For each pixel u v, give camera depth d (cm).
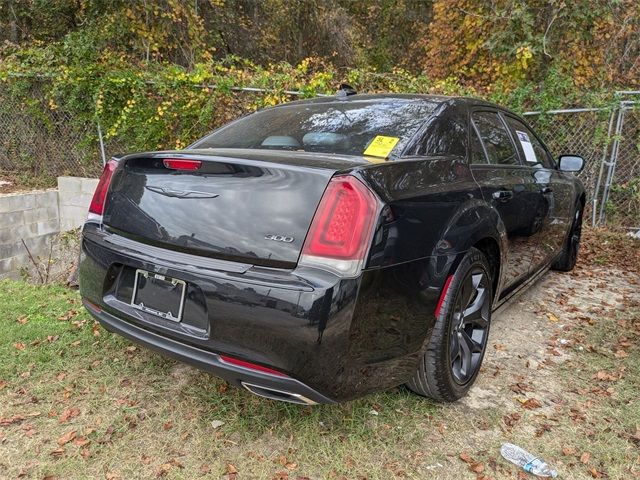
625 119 725
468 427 250
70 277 555
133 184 238
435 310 227
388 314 204
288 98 743
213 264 204
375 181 202
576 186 485
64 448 224
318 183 194
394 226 202
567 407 271
